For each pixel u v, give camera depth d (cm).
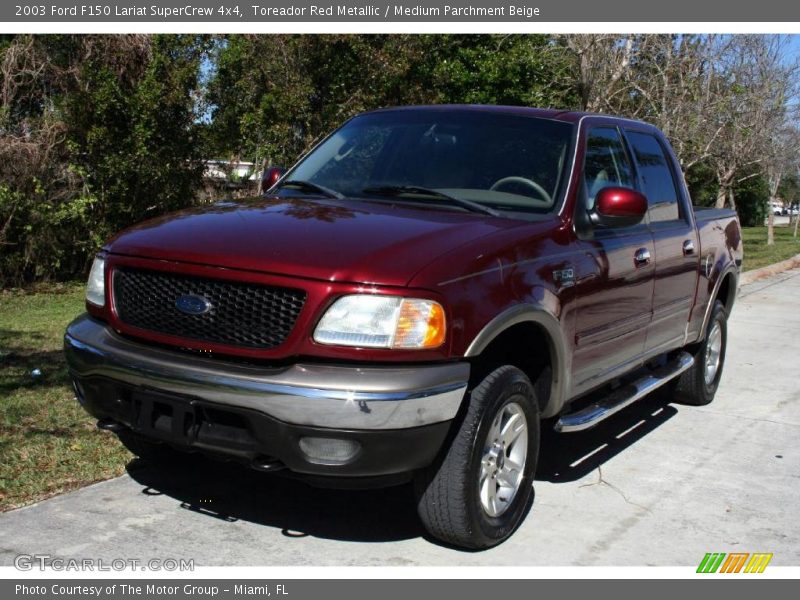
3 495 423
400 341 343
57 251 1215
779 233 3834
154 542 388
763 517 461
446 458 371
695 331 632
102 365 374
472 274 368
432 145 486
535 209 443
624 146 542
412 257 358
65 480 446
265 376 341
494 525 397
